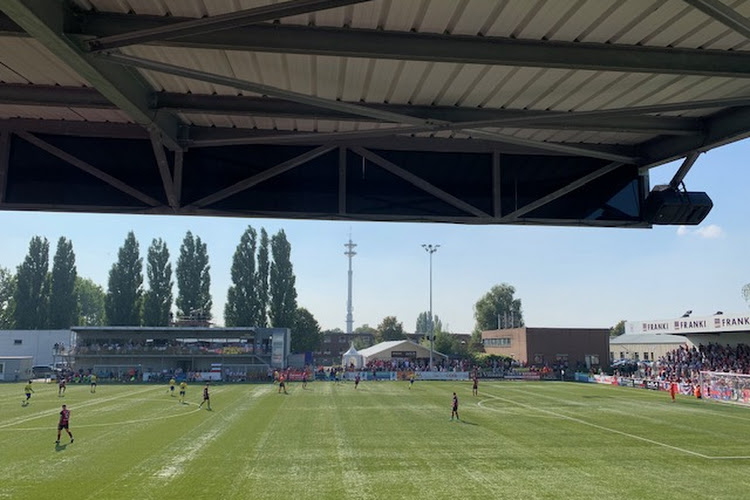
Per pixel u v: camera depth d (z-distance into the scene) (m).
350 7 6.10
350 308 145.25
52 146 9.07
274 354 62.84
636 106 8.65
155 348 62.16
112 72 6.88
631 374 62.59
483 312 131.88
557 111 9.14
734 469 17.61
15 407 34.03
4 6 5.04
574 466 17.86
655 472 17.14
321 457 18.88
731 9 5.59
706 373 41.72
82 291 117.00
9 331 72.81
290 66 7.64
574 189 10.06
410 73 7.71
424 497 14.26
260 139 8.95
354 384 54.72
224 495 14.27
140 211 9.30
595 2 6.04
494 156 9.91
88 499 13.93
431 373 65.19
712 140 8.90
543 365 77.38
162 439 22.23
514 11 6.21
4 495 14.28
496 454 19.59
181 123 9.22
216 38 6.40
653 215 9.91
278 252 78.00
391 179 9.78
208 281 78.25
